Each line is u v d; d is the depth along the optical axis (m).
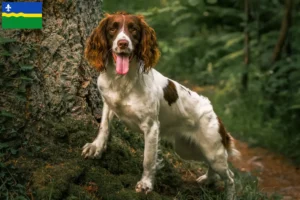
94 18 5.81
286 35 10.33
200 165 6.78
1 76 5.11
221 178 5.82
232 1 13.55
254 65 11.49
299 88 9.83
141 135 6.18
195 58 12.98
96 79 5.69
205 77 12.41
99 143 5.20
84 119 5.48
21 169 4.92
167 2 13.98
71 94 5.42
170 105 5.25
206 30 13.81
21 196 4.71
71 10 5.45
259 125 9.64
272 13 12.78
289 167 8.30
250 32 12.29
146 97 4.85
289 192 7.30
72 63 5.43
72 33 5.46
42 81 5.30
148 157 5.03
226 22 13.79
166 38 13.91
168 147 6.61
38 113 5.23
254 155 8.71
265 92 10.38
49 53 5.34
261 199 6.30
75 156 5.20
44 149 5.15
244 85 10.83
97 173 5.14
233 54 11.81
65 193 4.83
